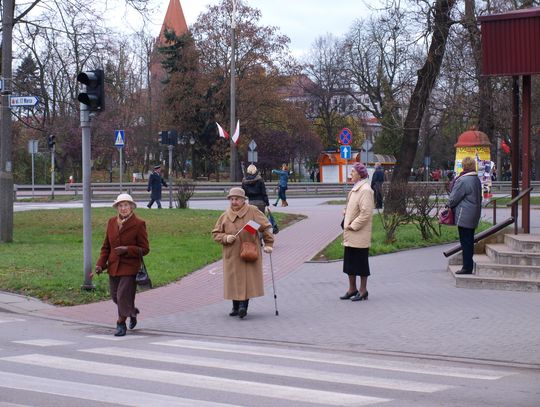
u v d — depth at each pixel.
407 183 21.17
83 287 13.69
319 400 6.68
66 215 27.19
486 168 30.81
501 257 13.80
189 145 70.06
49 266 16.03
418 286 13.89
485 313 11.26
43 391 6.97
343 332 10.32
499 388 7.25
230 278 11.46
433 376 7.79
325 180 65.19
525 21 14.31
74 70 23.69
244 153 67.81
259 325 11.02
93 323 11.51
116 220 10.47
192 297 13.63
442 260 17.20
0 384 7.27
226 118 65.12
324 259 17.77
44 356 8.75
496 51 14.52
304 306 12.42
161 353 9.02
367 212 12.49
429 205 21.05
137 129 70.81
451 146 71.75
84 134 13.56
